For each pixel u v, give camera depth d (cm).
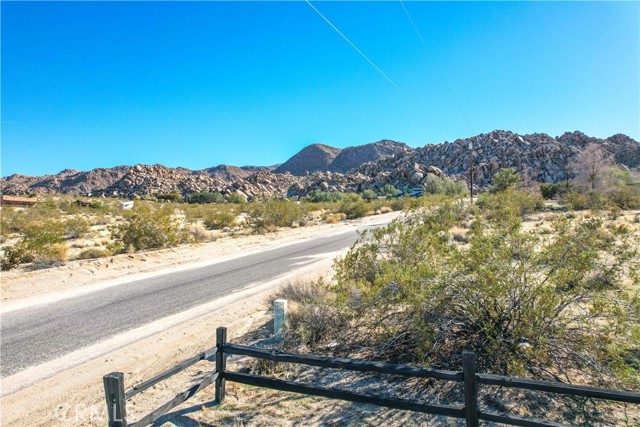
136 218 1784
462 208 1956
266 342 614
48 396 497
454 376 328
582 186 3988
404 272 547
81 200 5272
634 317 434
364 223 2992
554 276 463
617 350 403
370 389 447
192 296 972
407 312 523
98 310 867
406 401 347
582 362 425
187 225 2552
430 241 731
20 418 449
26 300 959
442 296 478
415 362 482
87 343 673
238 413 421
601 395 288
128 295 994
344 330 609
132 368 574
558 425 294
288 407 427
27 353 634
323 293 773
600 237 568
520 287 449
